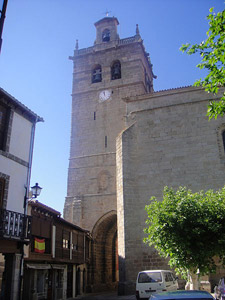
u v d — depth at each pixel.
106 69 40.38
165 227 13.22
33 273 18.05
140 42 40.22
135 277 21.84
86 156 36.28
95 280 31.11
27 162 17.02
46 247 19.23
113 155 35.19
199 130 24.27
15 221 14.19
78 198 34.47
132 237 22.75
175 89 25.89
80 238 27.16
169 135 24.84
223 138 23.67
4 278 14.19
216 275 19.39
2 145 15.41
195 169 23.41
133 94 37.78
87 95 39.66
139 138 25.53
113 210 32.78
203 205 13.58
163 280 16.23
